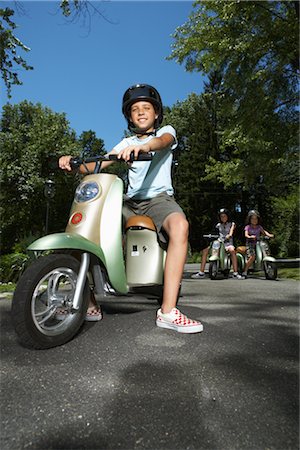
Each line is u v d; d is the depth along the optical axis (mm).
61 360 1991
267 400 1538
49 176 24859
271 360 2021
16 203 24203
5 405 1479
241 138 13180
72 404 1488
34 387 1646
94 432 1289
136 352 2119
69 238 2320
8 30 8133
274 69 12102
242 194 33562
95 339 2361
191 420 1372
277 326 2844
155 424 1343
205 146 34562
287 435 1283
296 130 12719
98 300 3924
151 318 2949
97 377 1759
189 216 34250
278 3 11523
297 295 4633
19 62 8484
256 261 8000
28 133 25625
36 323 2127
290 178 15578
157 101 3180
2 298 4367
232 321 2986
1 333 2535
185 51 12539
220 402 1515
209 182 34312
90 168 2949
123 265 2627
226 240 8148
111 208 2617
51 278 2273
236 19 12000
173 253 2672
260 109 12391
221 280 7277
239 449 1204
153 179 2938
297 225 21469
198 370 1856
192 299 4250
